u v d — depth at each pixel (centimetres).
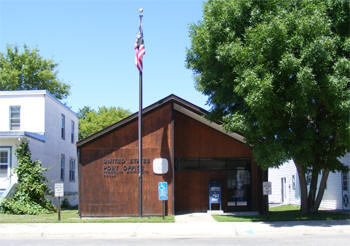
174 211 2041
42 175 2595
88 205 1958
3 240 1299
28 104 2678
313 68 1463
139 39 1905
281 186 3659
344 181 2220
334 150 1727
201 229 1449
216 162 2186
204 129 2189
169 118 2006
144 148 1992
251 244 1130
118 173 1981
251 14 1589
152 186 1972
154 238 1321
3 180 2386
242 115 1622
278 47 1469
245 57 1505
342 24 1598
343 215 1797
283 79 1501
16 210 2195
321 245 1095
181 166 2166
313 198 1900
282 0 1592
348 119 1501
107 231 1415
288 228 1421
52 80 4512
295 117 1614
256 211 2152
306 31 1453
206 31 1692
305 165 1712
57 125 2998
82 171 1978
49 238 1352
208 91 1888
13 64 4438
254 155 1661
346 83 1451
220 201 2106
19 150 2347
